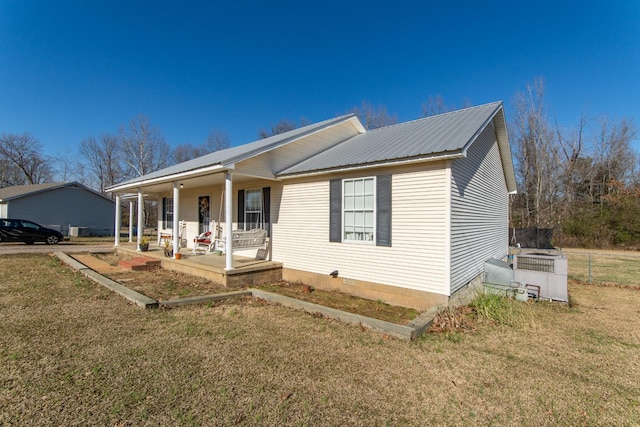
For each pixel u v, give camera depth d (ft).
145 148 122.52
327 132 32.68
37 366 11.39
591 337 15.78
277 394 10.01
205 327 15.78
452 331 16.08
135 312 17.80
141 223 41.60
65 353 12.51
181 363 11.89
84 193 91.91
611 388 10.91
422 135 24.81
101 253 45.78
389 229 21.65
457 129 23.32
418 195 20.38
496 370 12.05
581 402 10.03
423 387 10.71
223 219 36.24
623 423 9.02
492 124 30.55
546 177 78.43
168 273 30.50
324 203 25.58
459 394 10.34
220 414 8.93
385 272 21.88
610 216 64.95
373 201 22.66
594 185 80.43
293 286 26.58
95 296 21.15
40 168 142.31
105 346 13.24
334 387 10.55
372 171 22.56
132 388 10.10
